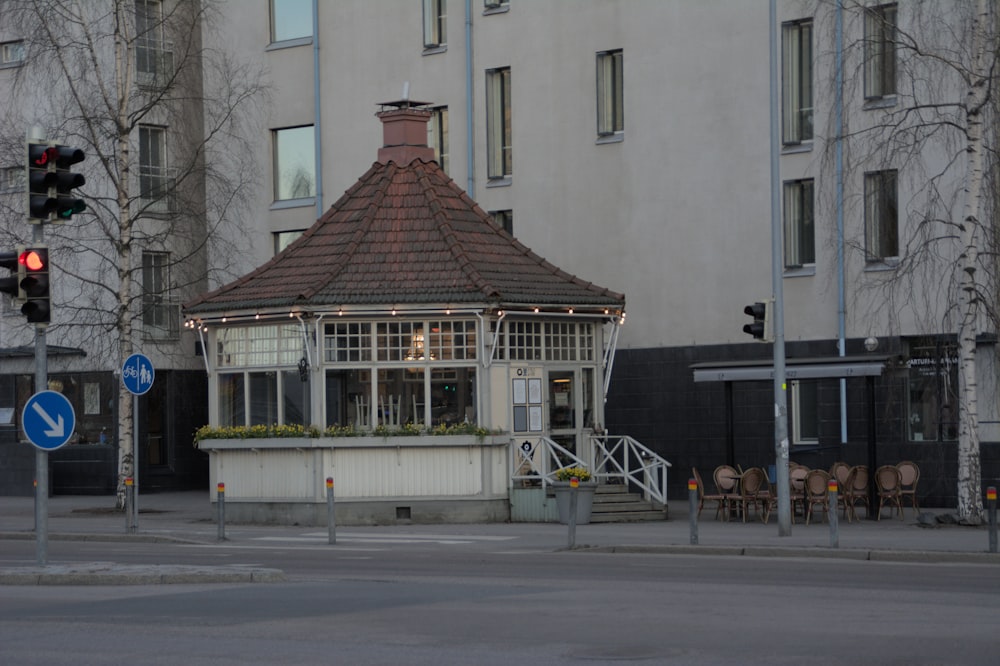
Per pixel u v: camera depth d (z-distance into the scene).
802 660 15.05
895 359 40.81
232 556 29.62
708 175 46.06
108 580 23.78
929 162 41.22
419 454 38.31
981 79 34.00
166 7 54.62
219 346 40.44
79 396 54.88
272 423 39.25
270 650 16.23
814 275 44.00
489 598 21.00
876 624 17.75
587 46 48.31
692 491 30.19
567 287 40.22
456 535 34.28
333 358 38.41
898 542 30.03
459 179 50.88
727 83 45.75
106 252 52.25
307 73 54.38
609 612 19.22
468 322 38.56
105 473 54.12
